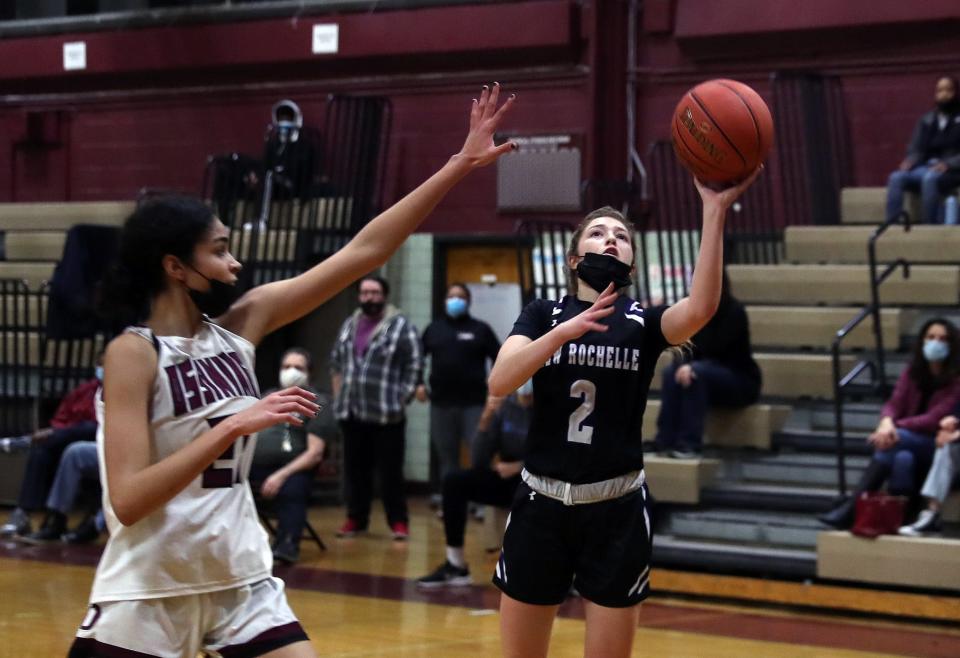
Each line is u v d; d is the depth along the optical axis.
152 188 14.22
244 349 2.96
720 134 3.31
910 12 10.98
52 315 11.14
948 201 9.80
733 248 10.72
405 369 9.88
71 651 2.78
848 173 11.33
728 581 7.67
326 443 8.84
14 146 14.93
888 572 7.21
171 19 13.94
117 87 14.43
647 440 8.82
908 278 9.17
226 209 12.49
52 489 9.40
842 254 9.88
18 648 5.84
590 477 3.50
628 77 12.17
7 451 11.31
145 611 2.74
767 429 8.38
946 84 10.14
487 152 3.12
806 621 7.07
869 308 8.27
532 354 3.16
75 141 14.66
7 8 14.84
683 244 11.30
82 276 11.16
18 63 14.67
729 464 8.53
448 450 11.00
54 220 13.34
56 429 9.71
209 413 2.81
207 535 2.77
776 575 7.77
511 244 12.59
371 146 12.87
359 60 13.16
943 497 7.31
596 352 3.51
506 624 3.66
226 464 2.83
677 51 12.02
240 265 2.93
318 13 13.27
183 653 2.78
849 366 8.81
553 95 12.47
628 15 12.19
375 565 8.59
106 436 2.71
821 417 8.71
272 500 9.14
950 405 7.45
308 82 13.52
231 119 13.89
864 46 11.32
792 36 11.47
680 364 8.38
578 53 12.34
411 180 13.05
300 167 12.52
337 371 10.15
